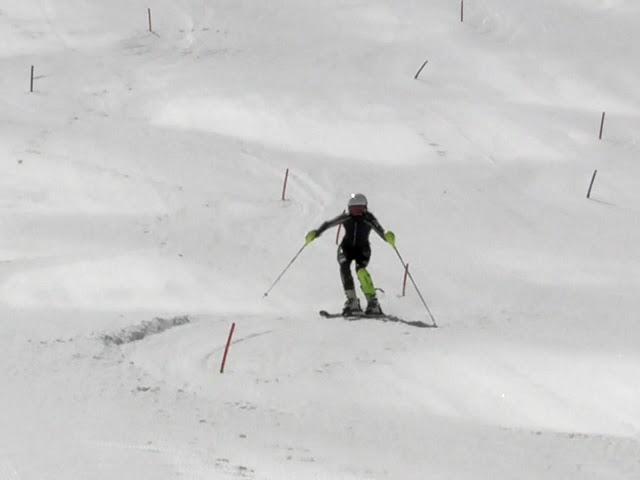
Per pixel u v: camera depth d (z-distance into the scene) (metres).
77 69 103.50
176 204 69.50
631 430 31.38
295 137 87.75
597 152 87.81
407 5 122.69
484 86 102.06
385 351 40.62
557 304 53.16
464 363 38.91
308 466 20.45
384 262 60.66
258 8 123.12
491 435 26.95
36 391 27.06
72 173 74.44
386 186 77.19
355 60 107.50
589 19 118.75
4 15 119.06
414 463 22.03
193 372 35.97
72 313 43.62
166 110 93.12
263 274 56.47
